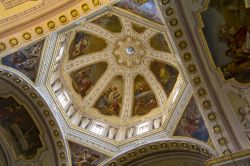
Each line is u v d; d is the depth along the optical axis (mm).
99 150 18531
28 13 14273
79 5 13930
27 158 18219
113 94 21266
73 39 19375
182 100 17078
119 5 16609
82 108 20406
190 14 14078
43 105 17344
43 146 18141
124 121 20547
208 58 14914
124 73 21609
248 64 14695
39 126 17844
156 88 20391
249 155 13719
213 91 15445
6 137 18016
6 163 18031
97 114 20625
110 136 19453
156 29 17031
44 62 16516
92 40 20594
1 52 14414
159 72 20328
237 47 14469
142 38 20734
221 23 14172
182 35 14617
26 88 16719
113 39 21078
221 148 15641
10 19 14344
